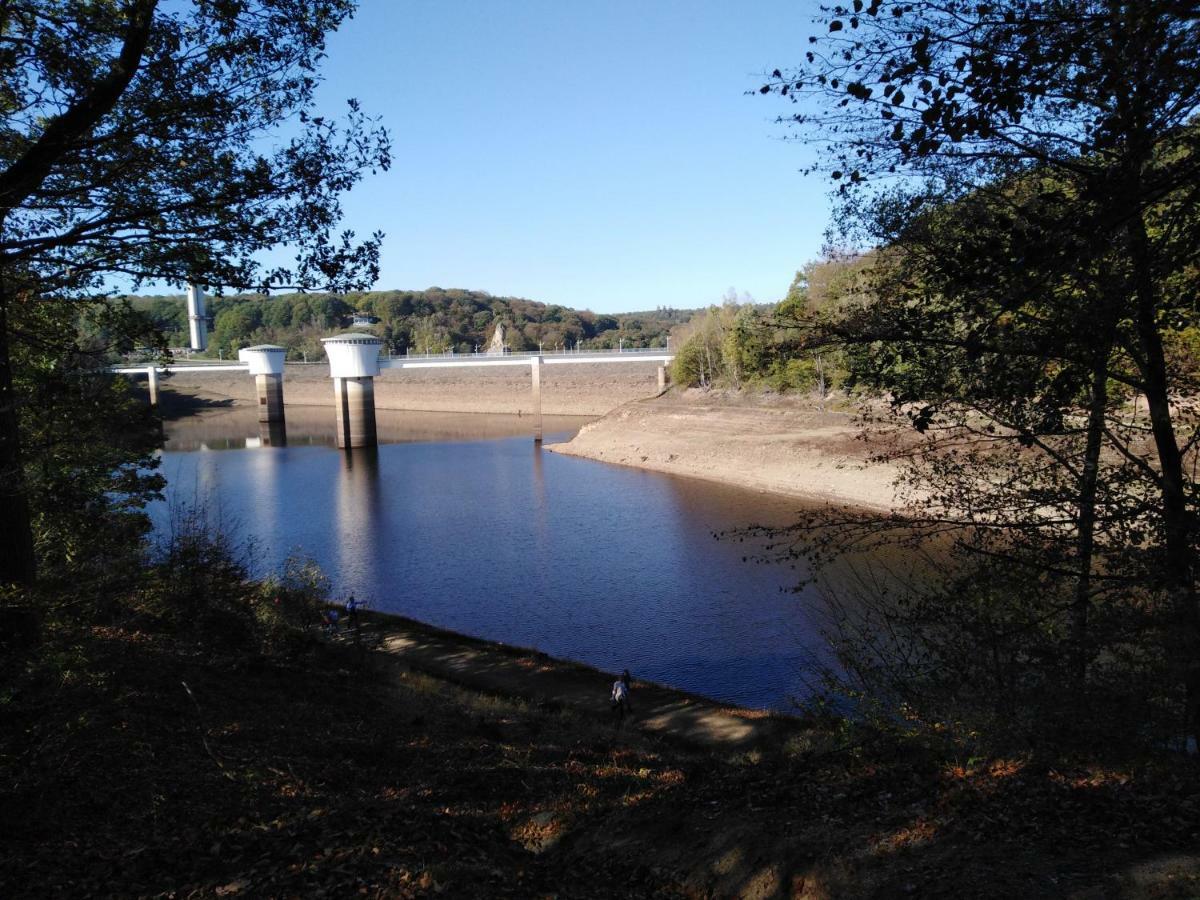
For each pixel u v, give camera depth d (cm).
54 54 858
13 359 1457
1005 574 1005
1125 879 598
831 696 1939
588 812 1045
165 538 2386
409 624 2970
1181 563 857
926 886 653
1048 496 998
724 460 6419
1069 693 880
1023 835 705
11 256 920
